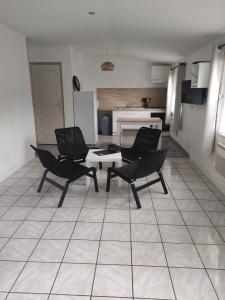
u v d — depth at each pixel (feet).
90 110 19.66
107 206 9.86
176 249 7.30
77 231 8.18
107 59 25.58
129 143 20.92
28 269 6.54
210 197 10.65
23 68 14.70
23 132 14.88
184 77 19.54
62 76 19.24
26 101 15.21
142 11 9.66
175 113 20.45
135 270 6.50
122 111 25.03
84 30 13.38
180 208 9.70
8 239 7.77
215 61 11.71
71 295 5.75
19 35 14.08
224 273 6.40
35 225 8.54
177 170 14.10
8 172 13.10
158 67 24.70
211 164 12.59
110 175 11.00
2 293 5.82
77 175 10.05
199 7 8.60
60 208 9.70
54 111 20.02
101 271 6.47
